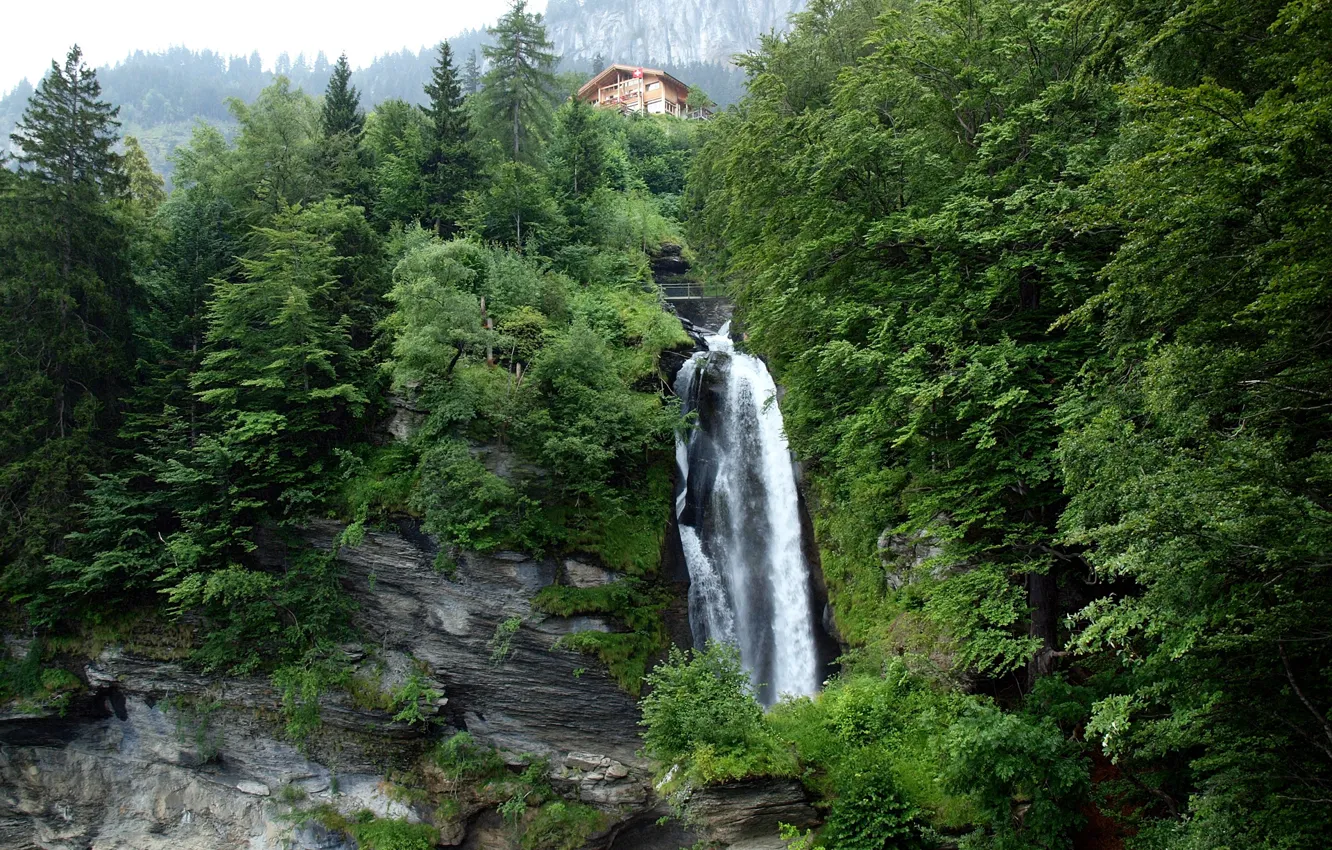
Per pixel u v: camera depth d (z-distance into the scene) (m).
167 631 30.19
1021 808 16.66
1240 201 10.97
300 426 31.25
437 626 29.70
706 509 36.28
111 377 32.84
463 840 28.31
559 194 46.94
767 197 26.17
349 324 33.25
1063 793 15.60
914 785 19.20
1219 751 12.89
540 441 30.89
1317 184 10.05
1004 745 15.95
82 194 34.03
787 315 23.72
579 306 37.72
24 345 31.47
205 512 30.25
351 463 31.31
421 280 31.45
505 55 49.78
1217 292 11.75
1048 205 17.42
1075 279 17.83
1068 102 19.86
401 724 28.89
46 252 32.50
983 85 20.77
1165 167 11.68
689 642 32.31
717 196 38.94
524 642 29.31
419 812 28.52
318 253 33.97
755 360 38.75
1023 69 21.06
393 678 29.44
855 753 20.30
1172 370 11.34
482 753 28.97
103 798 30.23
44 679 29.72
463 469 29.39
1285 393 11.05
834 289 23.31
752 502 35.47
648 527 32.66
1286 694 11.91
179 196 46.22
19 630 30.08
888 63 22.61
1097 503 12.81
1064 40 20.56
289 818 28.97
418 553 30.03
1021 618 20.36
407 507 30.14
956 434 20.03
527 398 31.17
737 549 35.00
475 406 30.98
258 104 48.72
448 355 31.61
